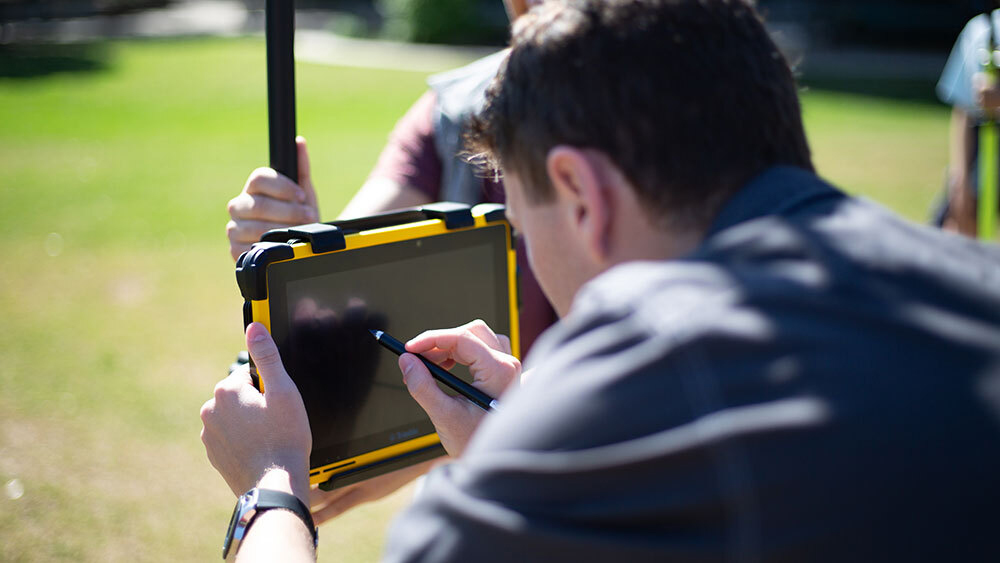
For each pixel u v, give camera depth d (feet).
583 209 2.60
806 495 1.96
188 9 71.82
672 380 2.07
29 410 11.27
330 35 57.98
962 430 2.01
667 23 2.52
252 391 3.45
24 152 26.04
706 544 1.99
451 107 5.53
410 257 3.87
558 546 2.09
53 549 8.57
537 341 5.66
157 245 18.03
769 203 2.43
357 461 3.84
